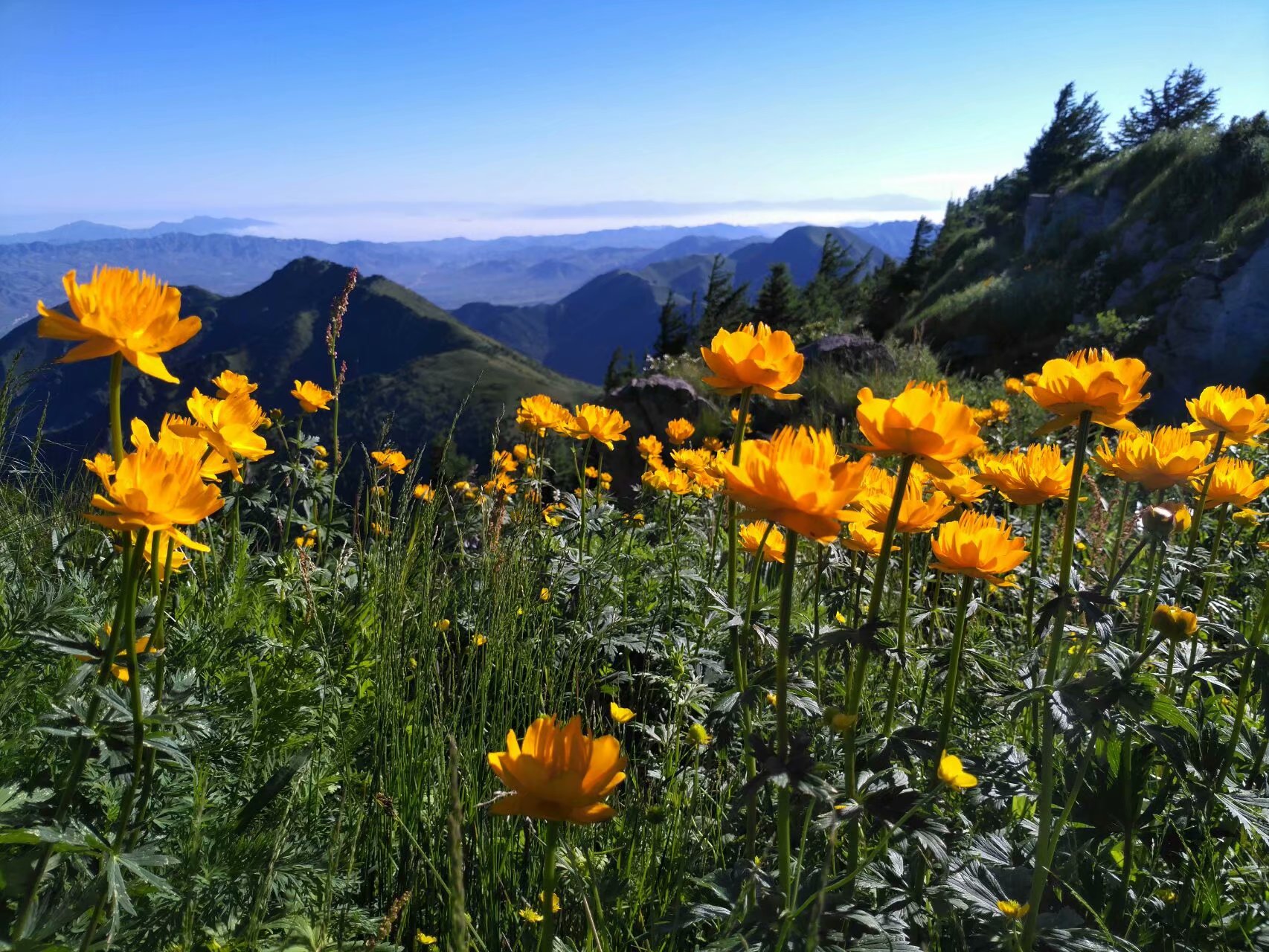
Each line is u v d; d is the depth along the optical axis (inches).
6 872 50.8
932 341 834.2
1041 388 71.3
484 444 185.3
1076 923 64.3
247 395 96.5
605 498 190.4
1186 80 1841.8
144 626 56.7
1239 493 94.9
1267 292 643.5
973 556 69.4
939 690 100.4
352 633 106.1
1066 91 1646.2
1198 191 864.9
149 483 49.6
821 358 450.9
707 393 458.9
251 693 74.0
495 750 93.8
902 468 62.6
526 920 72.8
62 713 51.1
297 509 145.2
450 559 139.9
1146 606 82.4
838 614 108.3
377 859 80.1
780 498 53.1
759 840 76.8
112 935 49.9
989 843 74.4
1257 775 80.7
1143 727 68.8
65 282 55.3
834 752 81.9
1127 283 828.6
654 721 117.8
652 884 75.0
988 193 2028.8
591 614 129.1
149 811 61.8
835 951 56.8
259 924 58.5
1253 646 78.2
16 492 110.7
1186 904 72.1
